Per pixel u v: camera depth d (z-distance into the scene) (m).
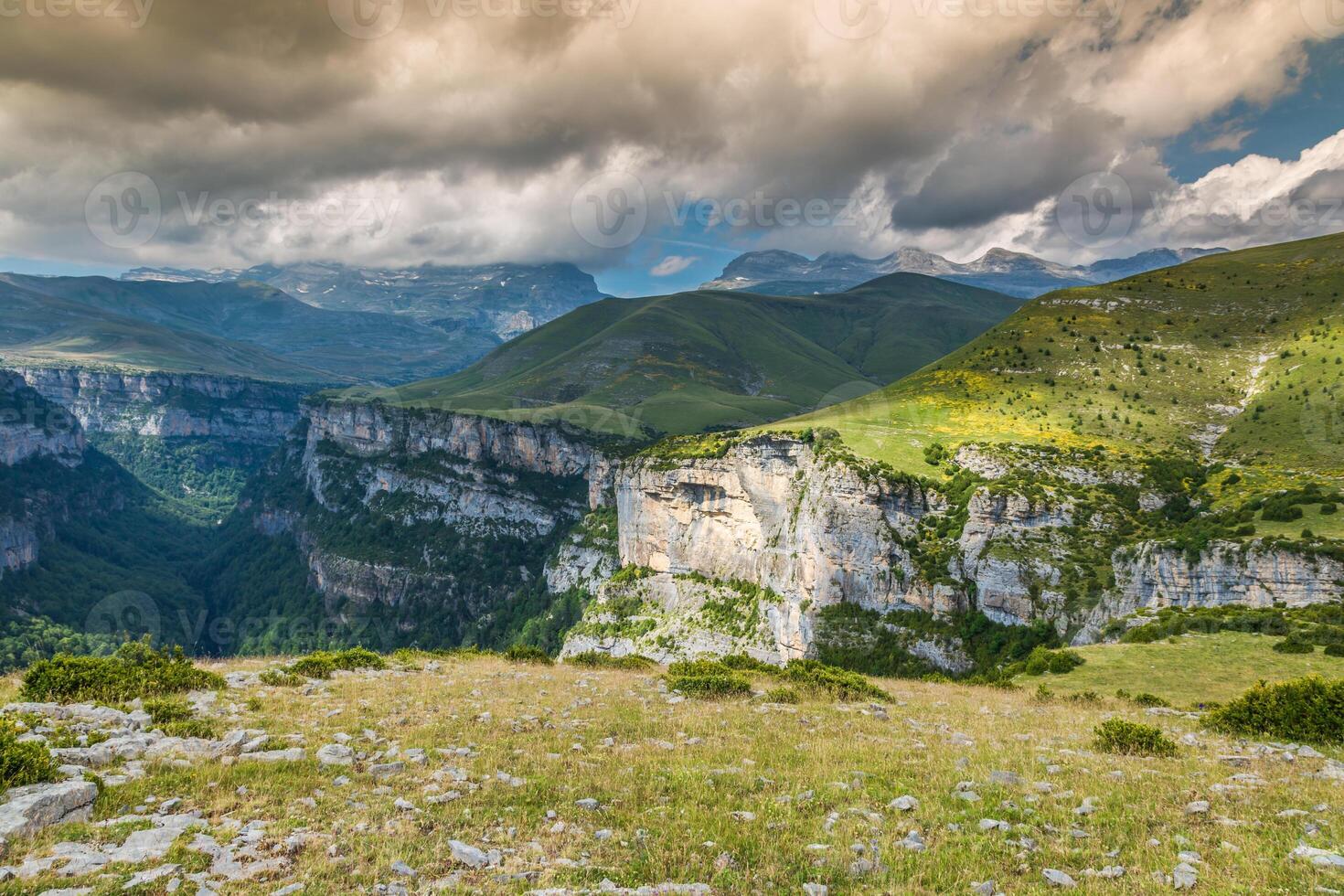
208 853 10.62
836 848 12.01
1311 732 21.86
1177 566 74.06
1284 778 16.78
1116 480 101.38
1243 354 137.25
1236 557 69.38
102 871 9.78
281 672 25.94
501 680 29.12
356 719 20.14
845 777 16.48
